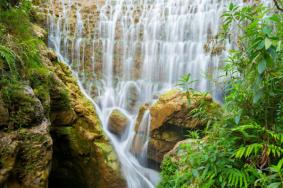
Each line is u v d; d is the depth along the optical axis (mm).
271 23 2590
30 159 3480
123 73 8703
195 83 7469
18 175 3381
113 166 5441
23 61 4273
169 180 3639
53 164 5316
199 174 2475
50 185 5664
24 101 3590
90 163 5434
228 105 2568
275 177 2018
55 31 8312
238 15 2771
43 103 4234
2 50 3551
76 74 8320
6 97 3393
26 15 5750
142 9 9000
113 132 7344
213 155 2383
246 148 2363
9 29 4695
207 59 7391
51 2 8594
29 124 3582
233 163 2387
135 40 8789
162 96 6023
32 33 6180
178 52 8141
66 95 5172
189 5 8273
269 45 1900
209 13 7801
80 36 8641
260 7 2725
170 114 5570
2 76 3492
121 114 7523
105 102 8188
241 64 2639
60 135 5176
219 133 2611
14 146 3264
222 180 2289
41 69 4656
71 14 8727
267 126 2367
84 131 5453
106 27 8898
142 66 8594
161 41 8500
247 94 2387
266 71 2172
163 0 8758
